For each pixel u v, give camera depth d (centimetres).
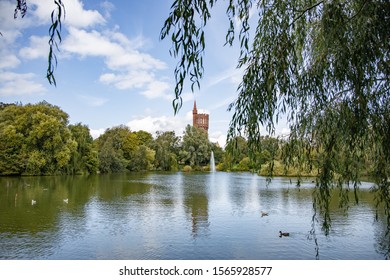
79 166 4456
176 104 287
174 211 1578
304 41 445
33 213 1502
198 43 296
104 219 1377
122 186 2914
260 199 2017
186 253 913
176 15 286
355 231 1145
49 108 4094
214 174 5334
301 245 989
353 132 371
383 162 398
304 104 447
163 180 3781
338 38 362
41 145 3956
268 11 400
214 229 1199
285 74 384
